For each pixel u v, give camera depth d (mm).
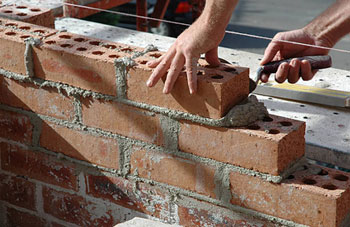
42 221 2305
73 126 2016
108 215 2096
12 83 2086
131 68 1778
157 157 1871
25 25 2146
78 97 1947
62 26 3053
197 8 3883
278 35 2178
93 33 2961
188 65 1648
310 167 1726
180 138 1792
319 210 1590
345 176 1664
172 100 1747
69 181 2129
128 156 1936
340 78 2475
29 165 2209
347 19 2119
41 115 2076
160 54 1878
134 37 2912
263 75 2064
